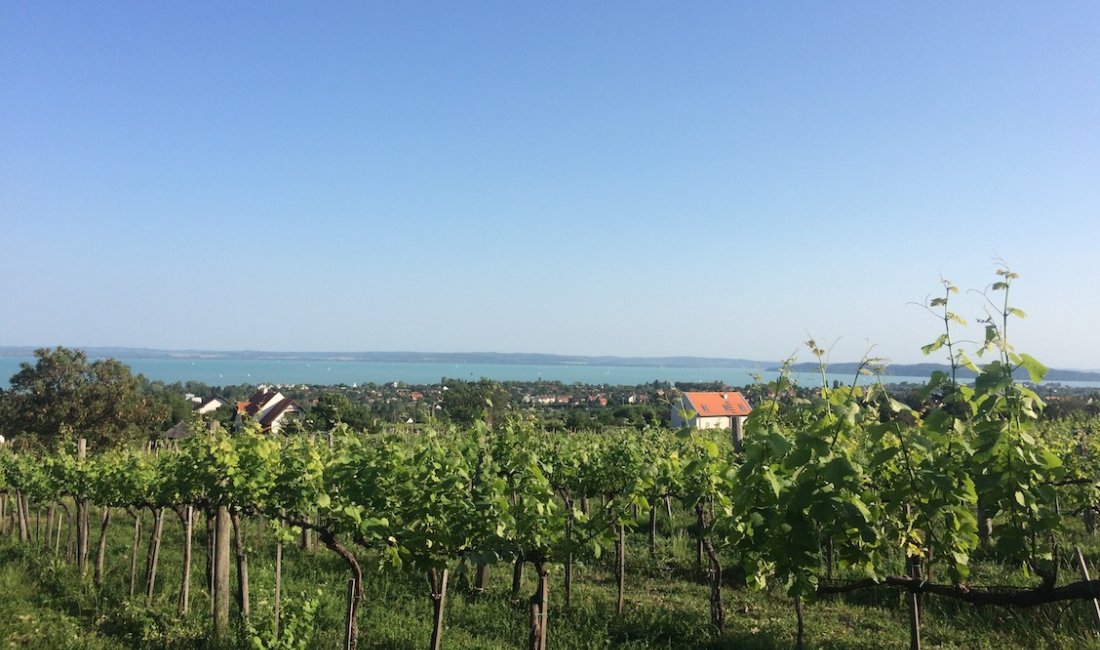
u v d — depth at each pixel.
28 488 13.02
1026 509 4.28
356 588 6.70
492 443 9.70
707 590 9.75
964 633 7.66
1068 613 7.53
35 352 29.62
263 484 7.39
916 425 4.69
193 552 12.34
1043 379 4.16
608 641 7.70
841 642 7.52
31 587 9.98
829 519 4.07
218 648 7.46
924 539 4.75
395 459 6.70
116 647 7.76
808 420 4.71
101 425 29.41
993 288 4.30
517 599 9.08
